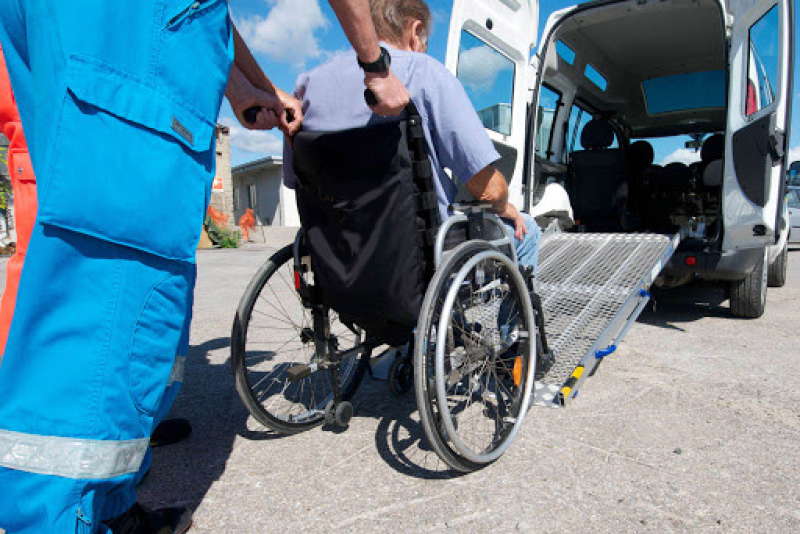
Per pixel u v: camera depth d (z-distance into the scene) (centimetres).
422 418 179
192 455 216
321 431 238
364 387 291
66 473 120
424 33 208
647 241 420
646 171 596
